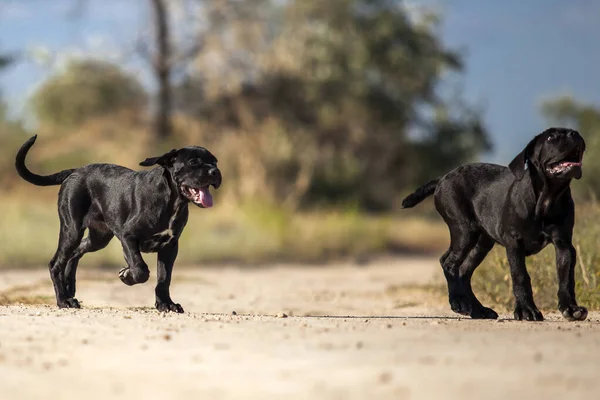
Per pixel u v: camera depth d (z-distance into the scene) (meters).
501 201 10.36
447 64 46.59
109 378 6.69
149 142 39.16
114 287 16.44
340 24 45.16
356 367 6.83
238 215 30.05
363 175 43.72
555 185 9.78
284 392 6.12
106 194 11.38
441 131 46.19
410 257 28.67
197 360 7.25
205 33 42.72
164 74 41.97
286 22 45.06
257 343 7.96
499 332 8.55
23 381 6.61
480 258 11.13
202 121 41.31
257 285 18.81
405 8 46.56
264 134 39.41
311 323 9.43
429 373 6.56
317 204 39.31
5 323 9.19
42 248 23.22
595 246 13.25
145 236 11.09
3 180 36.44
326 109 43.97
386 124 45.06
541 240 10.19
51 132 40.78
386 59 45.28
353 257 28.20
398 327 9.04
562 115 36.00
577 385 6.12
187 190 10.88
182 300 15.50
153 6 42.25
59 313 10.30
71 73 45.12
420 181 45.53
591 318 10.80
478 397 5.86
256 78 43.53
